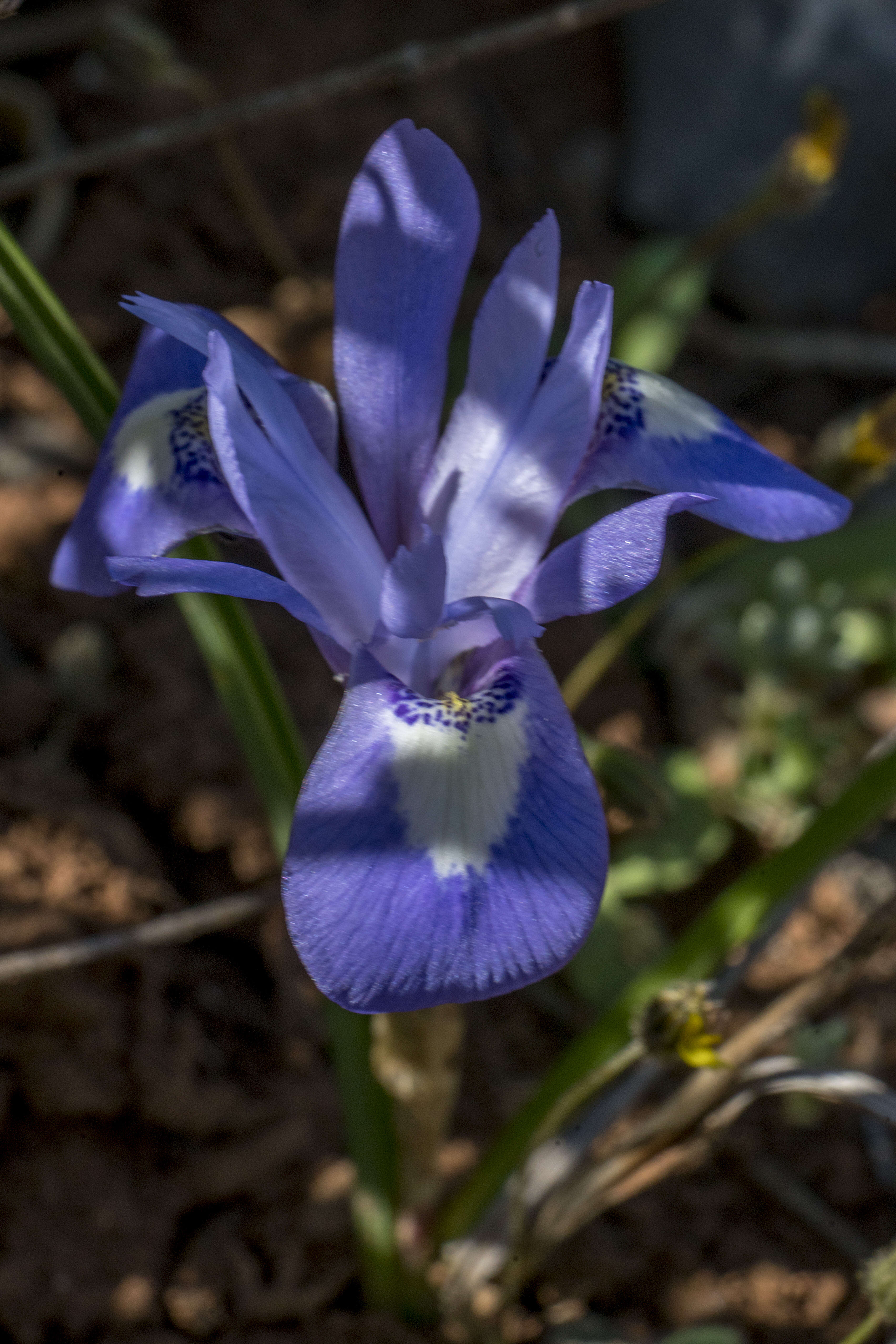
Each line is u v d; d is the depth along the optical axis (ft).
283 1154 0.50
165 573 0.37
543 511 0.40
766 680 0.65
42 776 0.55
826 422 0.85
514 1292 0.47
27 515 0.64
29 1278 0.47
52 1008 0.49
